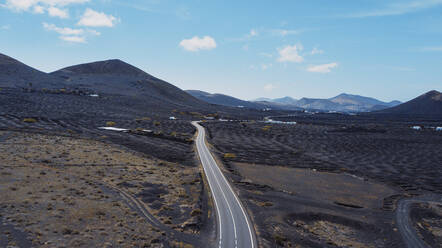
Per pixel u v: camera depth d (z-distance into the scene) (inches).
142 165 2370.8
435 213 1921.8
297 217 1626.5
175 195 1680.6
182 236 1157.7
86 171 1943.9
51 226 1055.6
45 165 1940.2
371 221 1658.5
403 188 2566.4
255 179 2477.9
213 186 2039.9
